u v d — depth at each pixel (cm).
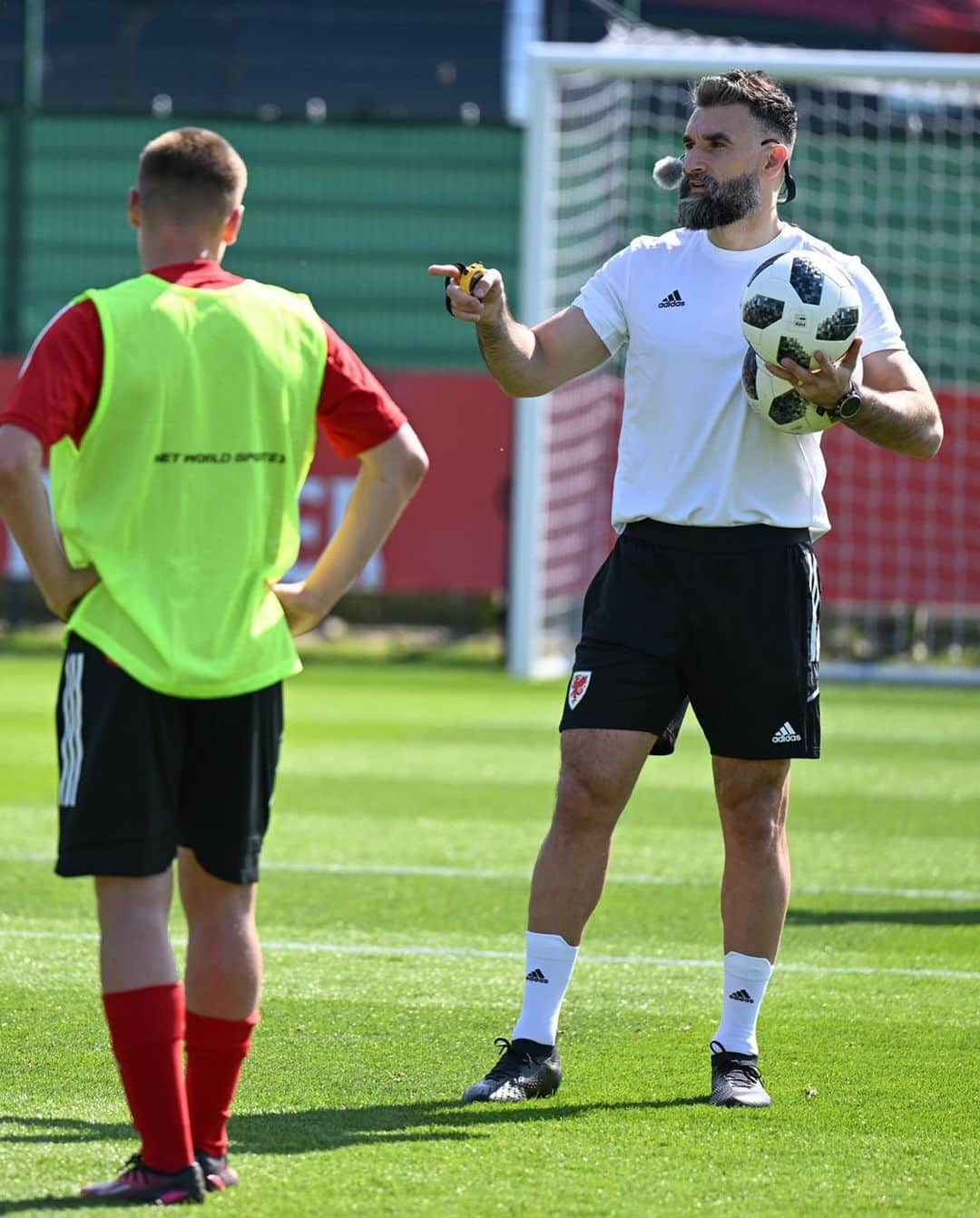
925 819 3177
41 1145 1278
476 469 6056
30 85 6675
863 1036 1677
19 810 3072
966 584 5806
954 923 2259
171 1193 1132
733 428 1449
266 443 1166
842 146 6312
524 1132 1344
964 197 6278
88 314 1130
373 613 6806
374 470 1204
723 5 7512
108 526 1138
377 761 3803
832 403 1377
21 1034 1620
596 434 5959
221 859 1166
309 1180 1205
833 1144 1327
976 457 5781
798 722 1452
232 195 1198
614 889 2466
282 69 7875
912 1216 1161
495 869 2591
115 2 7600
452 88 7794
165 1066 1128
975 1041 1661
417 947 2059
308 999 1792
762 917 1476
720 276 1480
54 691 5131
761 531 1454
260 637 1163
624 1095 1462
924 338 6297
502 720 4619
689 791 3484
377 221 6594
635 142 6275
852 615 6178
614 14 6681
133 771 1123
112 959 1126
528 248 5334
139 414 1132
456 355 6575
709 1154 1295
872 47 7450
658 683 1458
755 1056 1478
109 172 6575
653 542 1468
